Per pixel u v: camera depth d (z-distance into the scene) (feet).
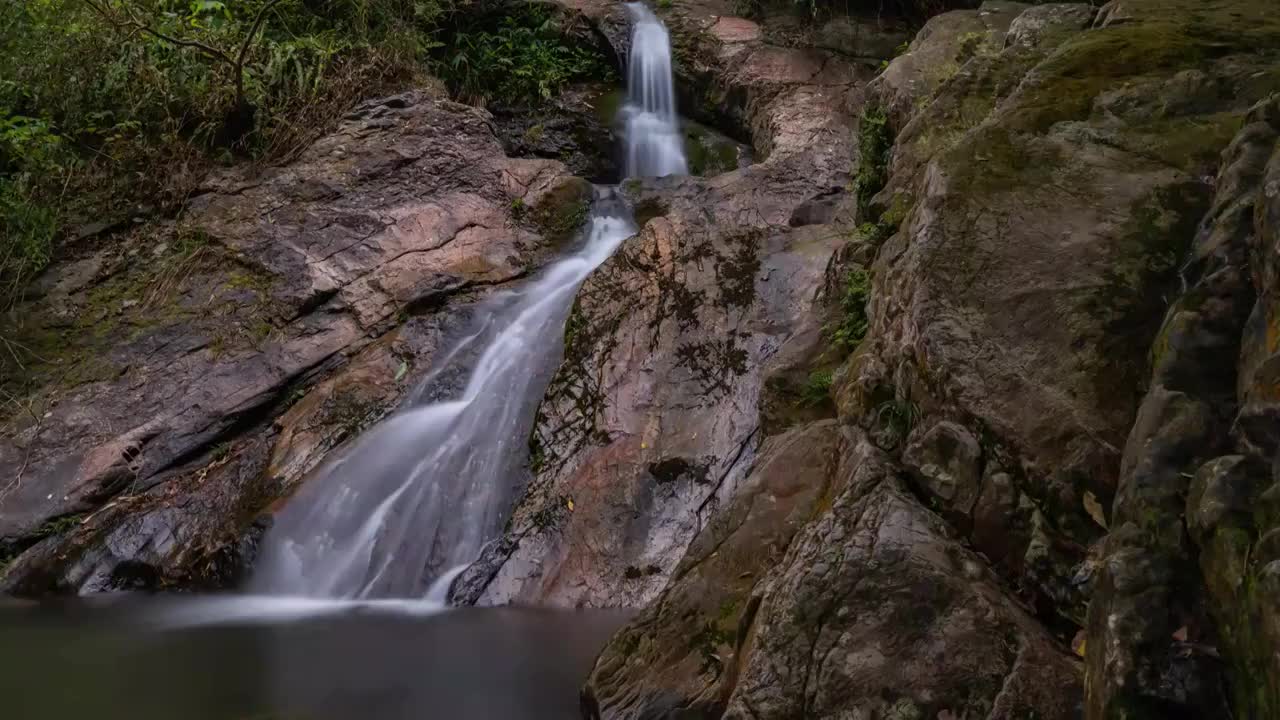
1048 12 18.78
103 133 30.30
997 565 10.03
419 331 25.73
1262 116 9.71
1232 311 8.57
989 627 9.23
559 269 28.09
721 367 21.30
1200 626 7.54
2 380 25.00
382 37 34.53
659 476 19.94
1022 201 11.48
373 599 20.11
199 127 29.96
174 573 21.11
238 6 33.91
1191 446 8.07
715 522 13.24
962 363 10.67
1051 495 9.77
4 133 28.48
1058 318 10.53
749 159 34.71
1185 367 8.52
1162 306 10.23
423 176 29.89
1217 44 12.96
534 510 20.06
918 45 23.32
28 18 30.68
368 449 22.58
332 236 27.76
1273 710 6.29
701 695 10.94
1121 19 14.71
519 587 19.24
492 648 16.34
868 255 17.44
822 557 10.12
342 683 14.74
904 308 11.93
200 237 27.91
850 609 9.63
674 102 37.63
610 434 20.84
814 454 13.41
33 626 18.29
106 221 28.73
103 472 23.00
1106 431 9.71
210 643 16.96
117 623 18.38
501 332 25.25
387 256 27.53
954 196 11.70
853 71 35.63
